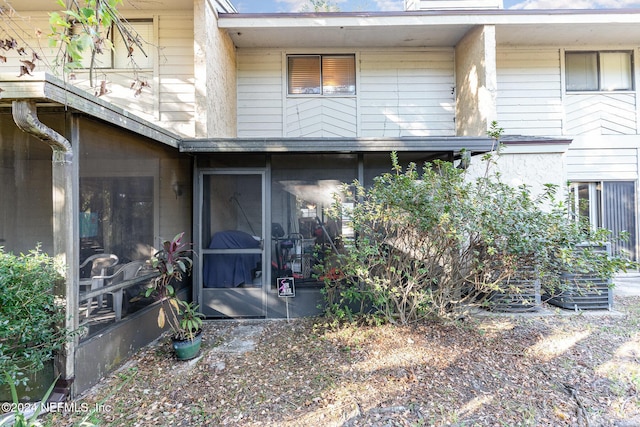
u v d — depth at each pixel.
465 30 5.87
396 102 6.48
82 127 2.72
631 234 6.55
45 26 5.38
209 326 4.20
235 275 4.53
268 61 6.43
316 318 4.39
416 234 3.67
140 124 3.23
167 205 4.12
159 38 5.36
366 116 6.48
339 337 3.65
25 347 2.27
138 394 2.65
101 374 2.91
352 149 4.18
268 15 5.61
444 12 5.59
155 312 3.86
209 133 4.98
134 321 3.44
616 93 6.62
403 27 5.78
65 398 2.52
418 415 2.32
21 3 5.19
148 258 3.73
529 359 3.09
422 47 6.48
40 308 2.34
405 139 4.16
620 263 3.15
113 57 5.32
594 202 6.62
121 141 3.24
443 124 6.46
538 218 3.34
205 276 4.51
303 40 6.18
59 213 2.54
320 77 6.49
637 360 3.04
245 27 5.61
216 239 4.55
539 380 2.74
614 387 2.61
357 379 2.79
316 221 4.58
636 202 6.59
